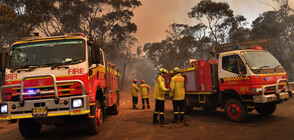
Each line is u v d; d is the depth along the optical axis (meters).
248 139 4.49
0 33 24.11
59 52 5.37
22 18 25.75
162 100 7.00
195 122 6.94
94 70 5.97
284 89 6.87
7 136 6.34
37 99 4.94
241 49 7.07
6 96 5.06
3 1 25.05
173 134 5.38
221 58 7.33
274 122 6.04
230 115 6.82
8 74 5.17
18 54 5.41
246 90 6.39
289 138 4.28
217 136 4.91
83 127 7.13
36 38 5.59
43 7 28.75
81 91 4.97
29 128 5.93
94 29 41.03
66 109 4.84
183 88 7.12
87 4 39.56
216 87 7.71
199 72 8.27
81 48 5.39
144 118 8.45
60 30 36.56
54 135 6.12
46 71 5.07
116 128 6.62
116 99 10.29
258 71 6.34
